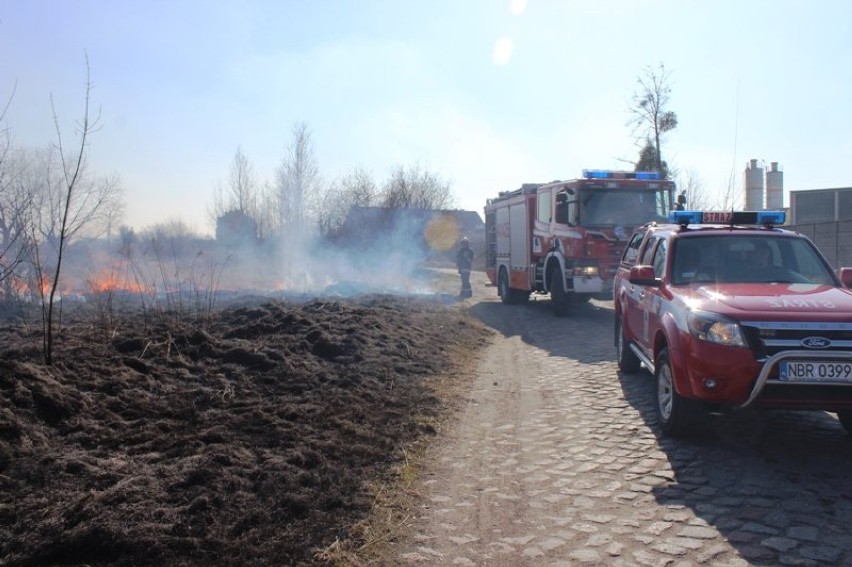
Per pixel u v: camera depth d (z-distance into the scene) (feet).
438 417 24.34
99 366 22.85
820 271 23.06
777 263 23.76
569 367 34.09
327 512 15.57
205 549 13.25
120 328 28.96
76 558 12.55
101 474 15.65
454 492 17.35
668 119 84.23
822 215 90.68
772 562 12.94
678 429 20.67
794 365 17.70
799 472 17.88
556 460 19.71
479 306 65.16
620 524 15.05
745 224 26.61
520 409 25.91
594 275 49.16
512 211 63.36
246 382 24.81
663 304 22.63
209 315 35.14
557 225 52.39
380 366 30.22
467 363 35.55
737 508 15.61
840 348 17.74
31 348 24.22
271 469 17.22
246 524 14.44
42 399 18.60
